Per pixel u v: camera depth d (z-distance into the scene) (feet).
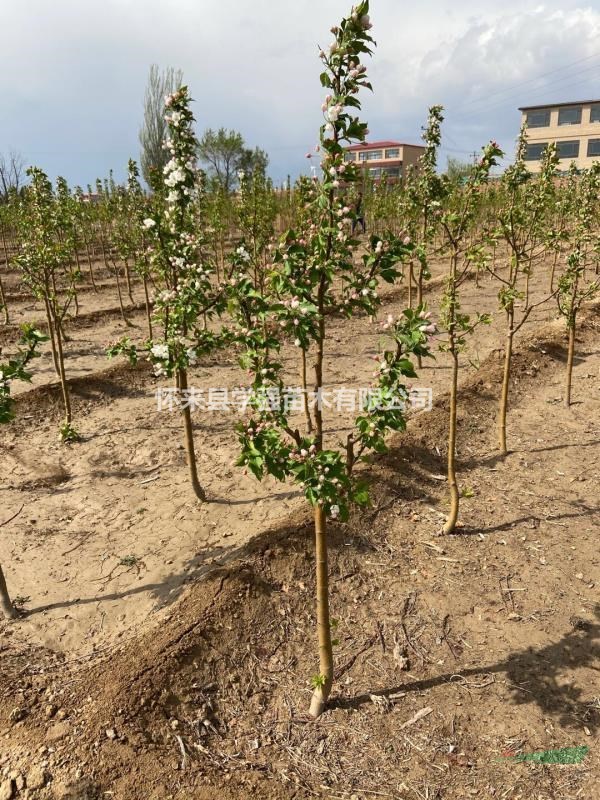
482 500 18.85
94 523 17.75
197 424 24.45
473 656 12.96
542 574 15.42
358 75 7.87
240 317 10.73
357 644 13.26
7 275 54.75
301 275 8.91
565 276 24.29
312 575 14.99
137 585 14.87
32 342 12.84
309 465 8.82
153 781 9.75
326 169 8.34
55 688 11.57
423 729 11.27
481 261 18.21
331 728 11.27
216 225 41.09
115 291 50.88
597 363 30.76
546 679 12.32
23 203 55.72
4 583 13.64
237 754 10.64
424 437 21.79
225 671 12.21
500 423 21.56
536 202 20.99
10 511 18.40
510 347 20.84
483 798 9.94
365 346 34.81
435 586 15.01
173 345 15.20
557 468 20.80
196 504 18.49
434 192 24.71
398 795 9.97
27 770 9.78
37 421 24.98
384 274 9.01
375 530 16.87
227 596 13.55
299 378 29.27
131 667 11.72
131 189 40.83
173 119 14.01
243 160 127.85
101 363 31.45
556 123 167.63
